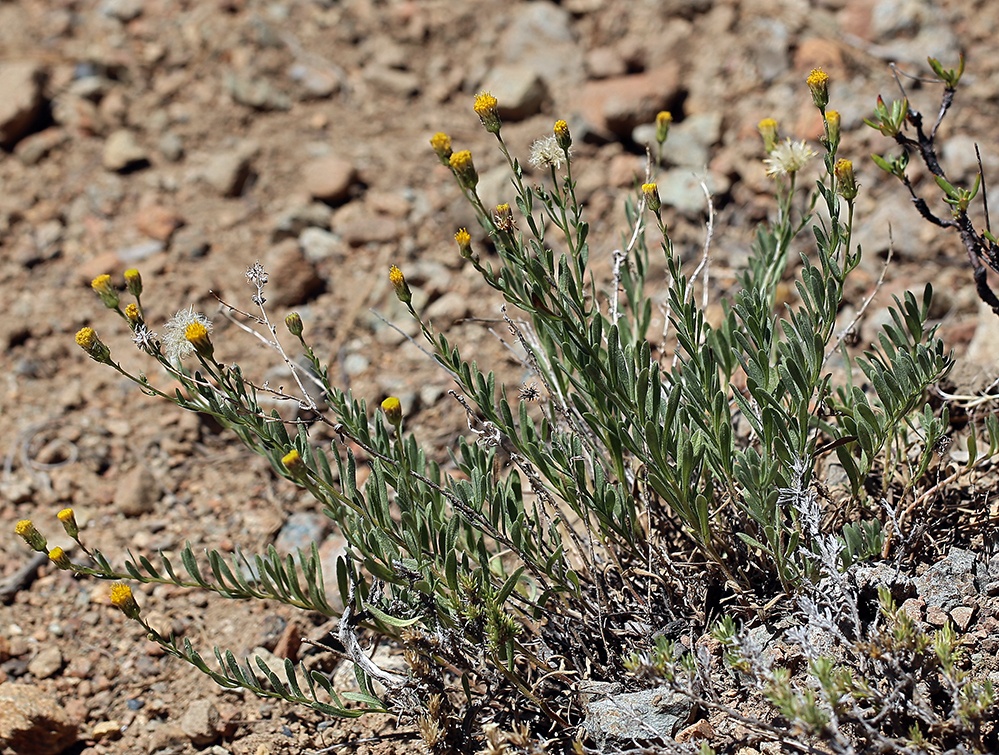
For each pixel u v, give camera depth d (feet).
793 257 3.04
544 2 4.02
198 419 2.96
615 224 3.22
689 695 2.30
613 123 3.49
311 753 2.49
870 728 2.26
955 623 2.37
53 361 3.07
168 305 3.14
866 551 2.42
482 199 3.28
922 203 2.51
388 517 2.44
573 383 2.46
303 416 2.90
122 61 3.94
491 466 2.47
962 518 2.48
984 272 2.51
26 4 4.28
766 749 2.33
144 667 2.62
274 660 2.60
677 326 2.37
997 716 2.30
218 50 3.98
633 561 2.51
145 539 2.79
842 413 2.46
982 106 3.33
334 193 3.39
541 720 2.45
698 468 2.41
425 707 2.42
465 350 3.04
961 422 2.63
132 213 3.44
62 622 2.68
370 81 3.92
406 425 2.93
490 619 2.35
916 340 2.44
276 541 2.77
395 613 2.44
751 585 2.47
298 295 3.14
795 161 2.48
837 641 2.36
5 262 3.28
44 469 2.89
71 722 2.55
